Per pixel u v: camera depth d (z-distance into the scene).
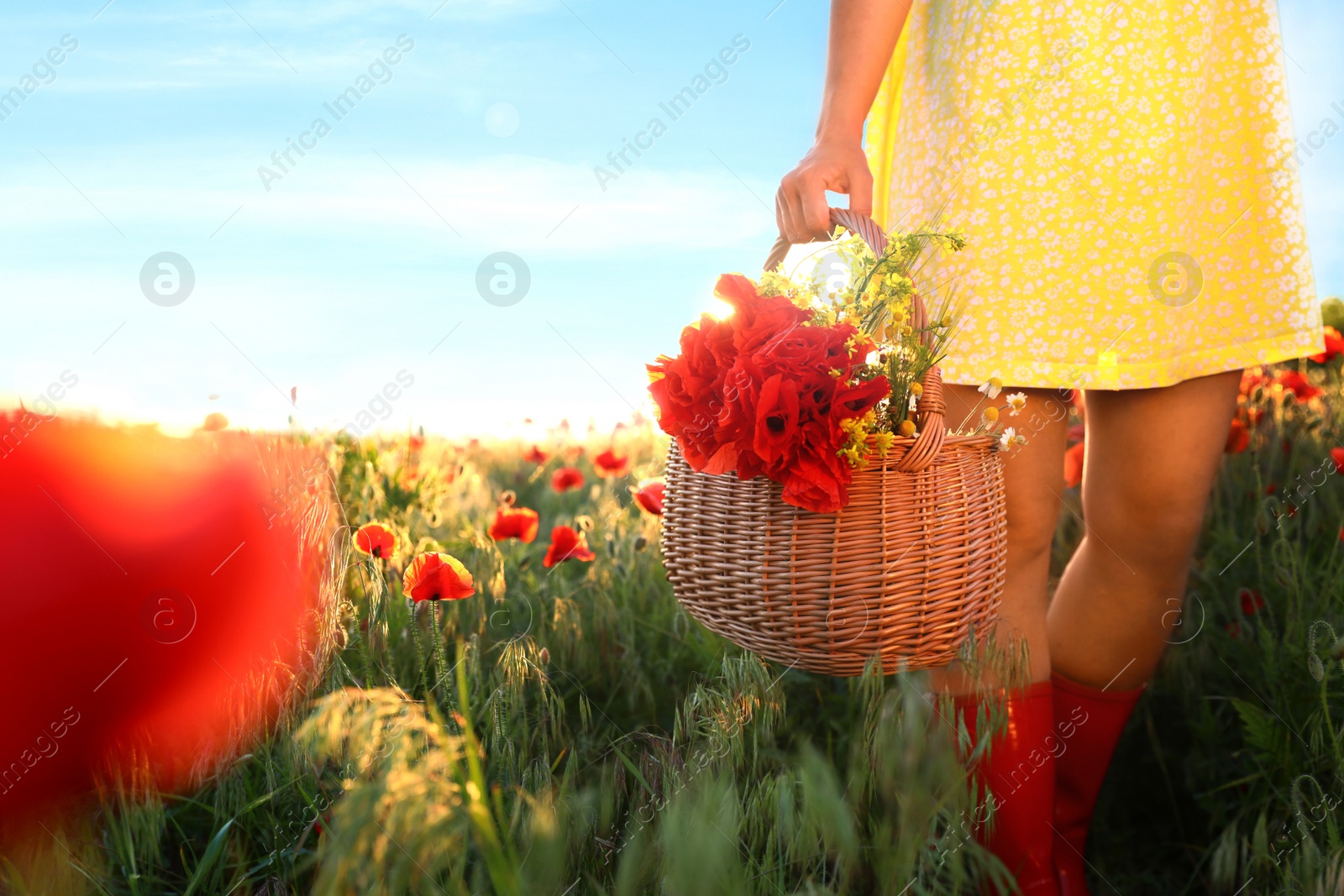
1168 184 1.46
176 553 1.31
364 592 1.55
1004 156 1.50
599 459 3.13
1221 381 1.61
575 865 1.12
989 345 1.51
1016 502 1.54
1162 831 1.72
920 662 1.25
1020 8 1.47
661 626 2.10
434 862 0.90
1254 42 1.55
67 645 1.23
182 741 1.30
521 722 1.27
